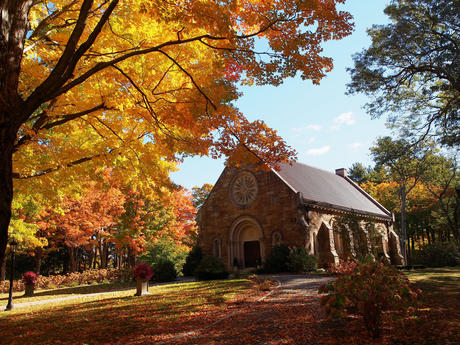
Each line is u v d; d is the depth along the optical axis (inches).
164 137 414.0
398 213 2012.8
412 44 725.9
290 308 358.9
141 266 591.8
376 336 235.5
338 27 310.8
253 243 1161.4
